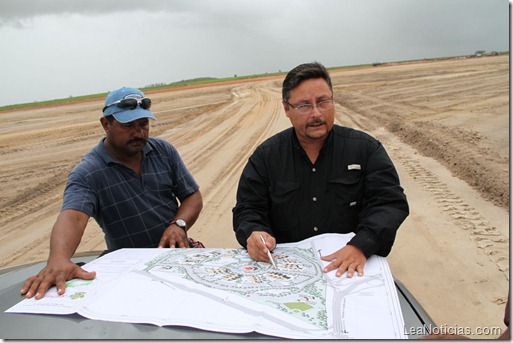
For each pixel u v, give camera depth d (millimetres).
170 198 2844
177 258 1966
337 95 22828
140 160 2668
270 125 14758
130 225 2621
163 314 1412
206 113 20547
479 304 3166
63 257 1896
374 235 1844
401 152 8375
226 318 1365
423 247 4188
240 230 2148
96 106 30609
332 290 1555
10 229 6246
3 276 1965
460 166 6707
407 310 1527
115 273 1804
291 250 1998
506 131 8703
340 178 2180
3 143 15109
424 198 5562
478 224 4586
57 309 1506
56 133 16672
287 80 2133
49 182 8836
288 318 1355
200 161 9750
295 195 2229
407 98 17781
